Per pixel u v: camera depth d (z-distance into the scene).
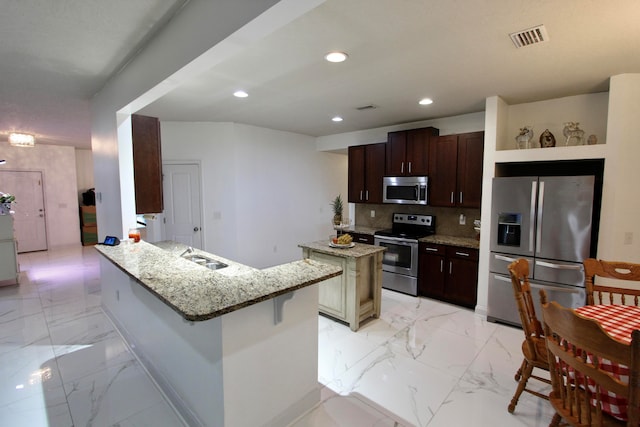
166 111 4.22
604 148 2.86
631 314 1.85
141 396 2.22
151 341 2.43
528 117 3.69
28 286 4.57
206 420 1.80
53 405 2.12
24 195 6.93
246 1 1.45
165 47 2.08
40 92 3.37
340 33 2.07
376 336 3.11
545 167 3.63
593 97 3.31
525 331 2.05
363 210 5.48
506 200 3.26
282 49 2.31
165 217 4.96
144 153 3.18
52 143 6.96
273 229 5.65
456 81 2.97
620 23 1.92
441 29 2.01
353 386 2.34
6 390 2.27
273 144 5.53
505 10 1.79
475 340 3.03
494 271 3.39
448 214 4.51
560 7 1.76
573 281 2.93
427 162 4.33
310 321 2.10
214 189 5.01
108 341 2.97
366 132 5.49
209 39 1.68
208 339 1.72
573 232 2.91
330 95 3.45
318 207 6.48
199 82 3.03
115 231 3.25
